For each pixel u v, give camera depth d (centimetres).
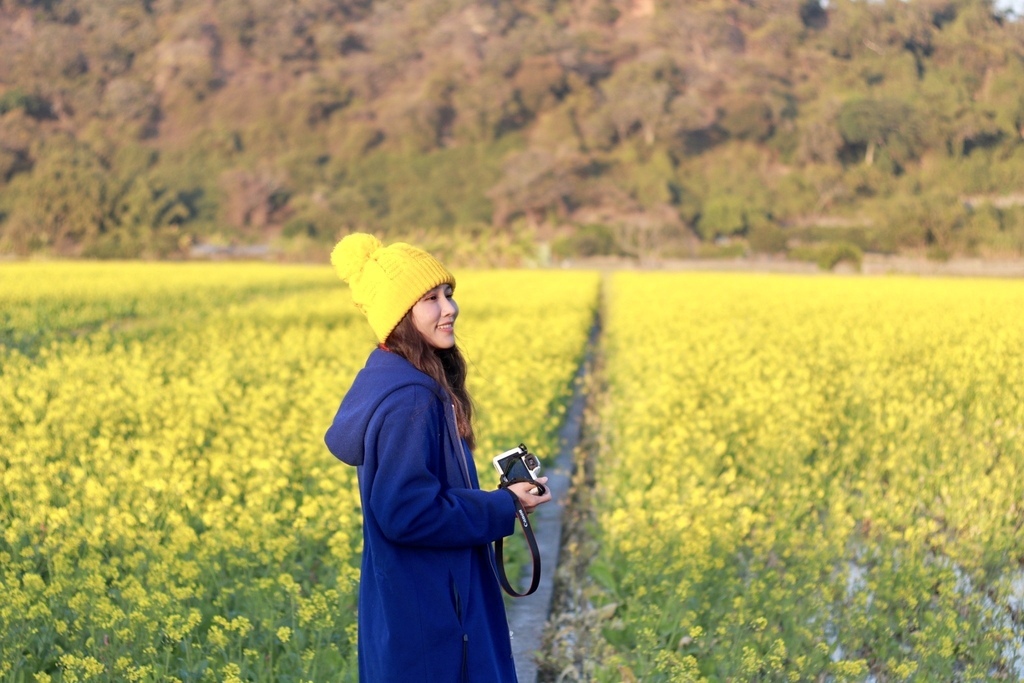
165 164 12156
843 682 338
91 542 413
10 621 334
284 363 1093
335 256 238
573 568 515
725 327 1504
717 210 10588
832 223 10781
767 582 415
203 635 374
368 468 217
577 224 10869
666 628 390
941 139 11750
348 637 364
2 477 505
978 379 880
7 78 13625
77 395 776
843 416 759
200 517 473
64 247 8594
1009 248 7344
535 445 663
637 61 14412
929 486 577
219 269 4219
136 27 15325
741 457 641
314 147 12662
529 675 387
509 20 15800
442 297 234
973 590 439
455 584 225
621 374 1034
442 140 13012
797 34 15312
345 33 15750
